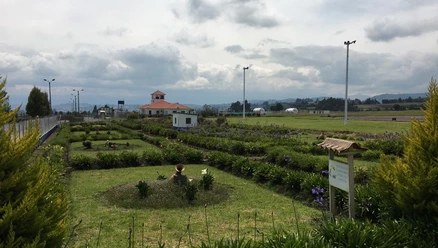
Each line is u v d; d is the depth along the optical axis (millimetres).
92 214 7703
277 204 8602
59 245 3316
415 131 5266
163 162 16141
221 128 36688
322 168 11875
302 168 12945
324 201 8102
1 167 3051
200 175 12773
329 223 4883
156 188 9047
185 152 16750
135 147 23812
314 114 88062
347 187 6102
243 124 44844
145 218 7410
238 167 13117
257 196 9430
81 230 6672
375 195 6680
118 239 6207
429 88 5301
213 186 10055
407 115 70562
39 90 50750
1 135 3189
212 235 6402
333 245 4352
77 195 9586
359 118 61312
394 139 19500
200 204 8438
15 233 2852
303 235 4398
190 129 35000
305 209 8086
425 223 4734
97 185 11047
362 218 6754
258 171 11492
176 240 6164
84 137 28172
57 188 5562
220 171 13898
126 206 8258
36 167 3305
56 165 10734
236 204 8578
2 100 3285
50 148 15133
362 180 9180
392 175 5449
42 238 3064
